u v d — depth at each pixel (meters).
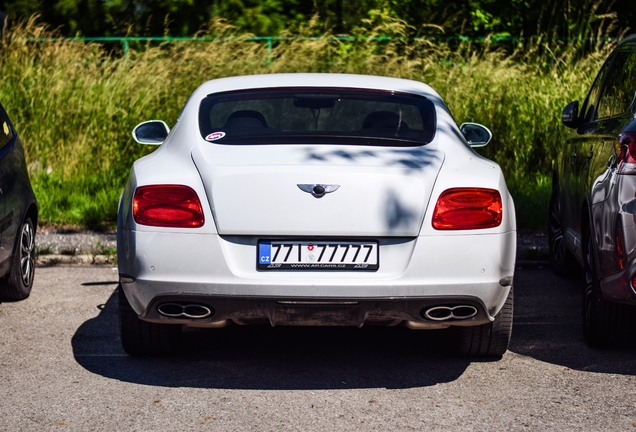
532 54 13.49
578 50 13.67
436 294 4.12
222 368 4.70
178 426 3.79
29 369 4.66
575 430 3.75
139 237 4.19
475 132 5.94
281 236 4.11
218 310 4.16
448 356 4.95
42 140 11.55
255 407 4.05
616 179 4.56
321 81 5.35
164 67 12.53
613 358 4.92
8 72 11.98
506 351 5.04
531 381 4.47
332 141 4.55
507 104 11.85
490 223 4.20
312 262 4.11
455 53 13.21
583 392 4.29
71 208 9.80
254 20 21.17
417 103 5.12
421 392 4.29
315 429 3.76
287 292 4.07
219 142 4.55
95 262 7.95
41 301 6.38
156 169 4.37
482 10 16.50
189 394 4.24
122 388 4.33
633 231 4.45
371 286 4.07
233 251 4.12
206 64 12.60
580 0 14.95
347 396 4.22
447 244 4.13
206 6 23.83
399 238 4.13
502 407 4.06
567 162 6.38
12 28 12.88
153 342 4.76
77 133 11.75
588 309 5.09
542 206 9.52
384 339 5.33
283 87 5.23
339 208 4.09
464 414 3.96
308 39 13.41
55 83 11.93
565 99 11.77
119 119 11.79
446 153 4.51
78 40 13.09
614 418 3.91
